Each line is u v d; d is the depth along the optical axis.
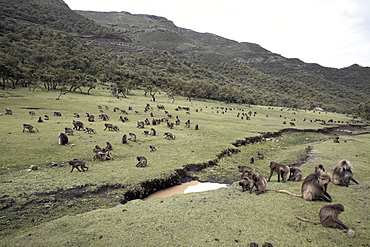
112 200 12.50
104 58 190.00
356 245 7.11
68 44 181.38
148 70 187.00
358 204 10.00
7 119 34.28
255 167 21.89
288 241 7.48
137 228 8.65
